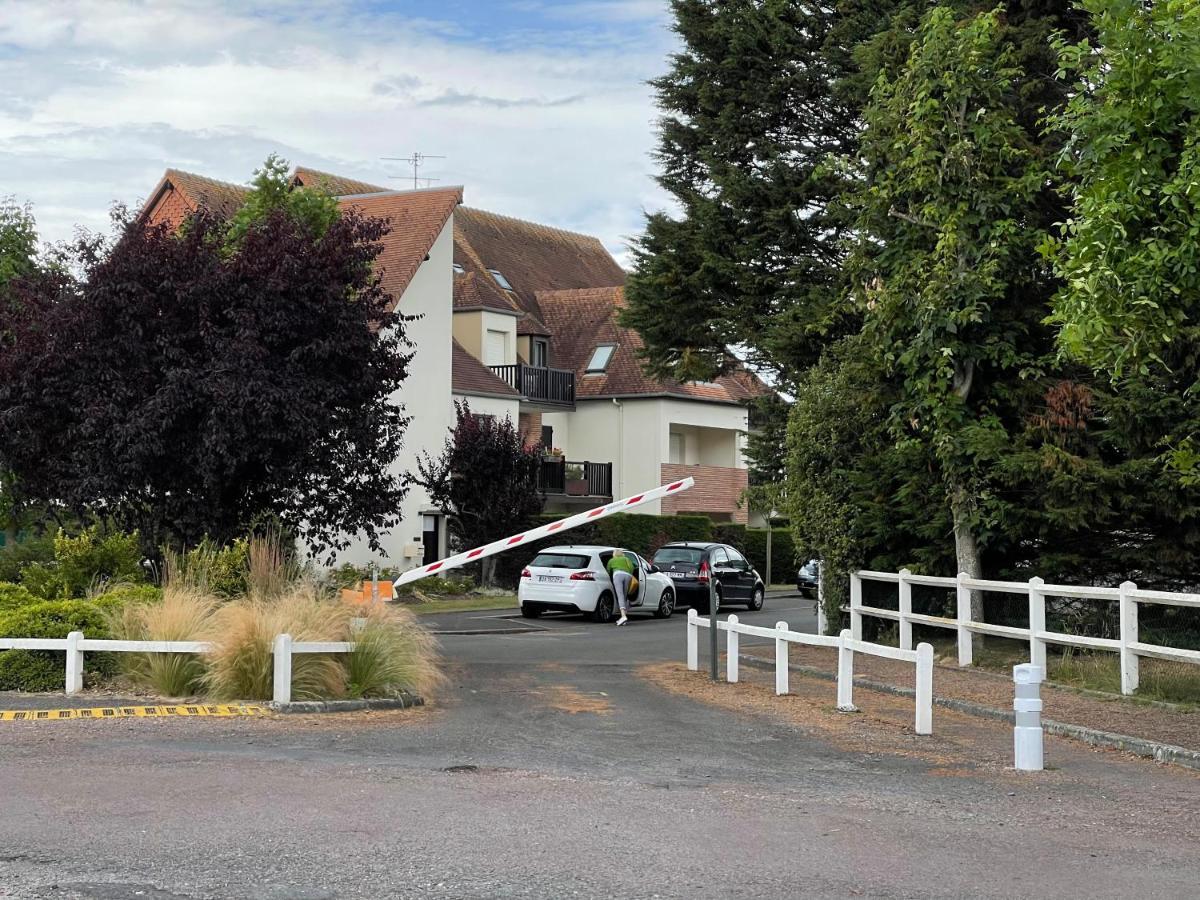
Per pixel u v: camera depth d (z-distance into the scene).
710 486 49.12
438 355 37.88
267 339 17.73
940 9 18.59
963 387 18.48
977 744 11.85
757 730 12.55
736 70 27.66
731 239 27.45
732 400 49.59
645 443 46.75
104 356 17.31
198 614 14.27
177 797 8.40
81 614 13.99
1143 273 11.66
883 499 20.41
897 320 18.61
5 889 6.28
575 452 48.00
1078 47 12.64
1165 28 11.55
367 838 7.42
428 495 36.81
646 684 16.47
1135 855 7.52
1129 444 17.42
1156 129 12.05
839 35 26.39
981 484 18.23
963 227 18.08
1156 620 18.38
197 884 6.43
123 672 13.78
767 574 45.12
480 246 51.44
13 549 26.31
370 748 10.74
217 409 16.73
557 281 53.88
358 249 19.08
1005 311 18.47
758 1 27.92
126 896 6.20
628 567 28.47
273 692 13.04
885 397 19.34
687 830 7.84
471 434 35.66
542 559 29.56
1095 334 11.58
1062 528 18.14
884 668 17.72
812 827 8.05
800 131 27.89
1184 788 9.80
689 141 28.66
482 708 13.71
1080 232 11.98
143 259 17.38
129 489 17.97
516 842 7.41
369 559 34.88
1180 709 13.37
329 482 18.97
